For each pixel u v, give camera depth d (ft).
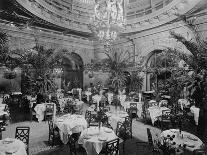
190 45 18.51
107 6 25.25
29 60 31.19
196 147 13.75
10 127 25.93
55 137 20.42
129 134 19.47
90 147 15.28
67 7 46.78
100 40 26.63
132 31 45.06
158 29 41.22
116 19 25.67
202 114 18.60
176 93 24.12
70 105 27.63
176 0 32.63
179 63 22.20
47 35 46.70
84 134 16.72
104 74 54.90
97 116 19.39
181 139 15.26
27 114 33.12
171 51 20.65
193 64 18.19
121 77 40.16
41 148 19.26
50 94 33.81
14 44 39.73
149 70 41.34
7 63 30.96
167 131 17.20
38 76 31.86
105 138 15.72
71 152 14.65
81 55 55.16
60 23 43.45
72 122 20.20
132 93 39.45
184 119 17.95
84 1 48.93
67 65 56.08
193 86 17.61
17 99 36.35
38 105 29.73
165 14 38.50
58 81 51.06
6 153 12.65
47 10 39.42
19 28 40.47
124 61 41.32
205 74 16.66
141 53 46.06
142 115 30.96
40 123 28.22
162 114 24.36
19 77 40.73
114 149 13.98
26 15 36.81
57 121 20.74
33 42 43.60
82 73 56.54
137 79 43.88
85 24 49.11
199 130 18.98
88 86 56.34
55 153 18.20
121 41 51.88
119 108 38.40
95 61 54.08
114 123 22.75
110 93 43.75
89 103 42.34
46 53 32.48
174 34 19.62
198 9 31.86
